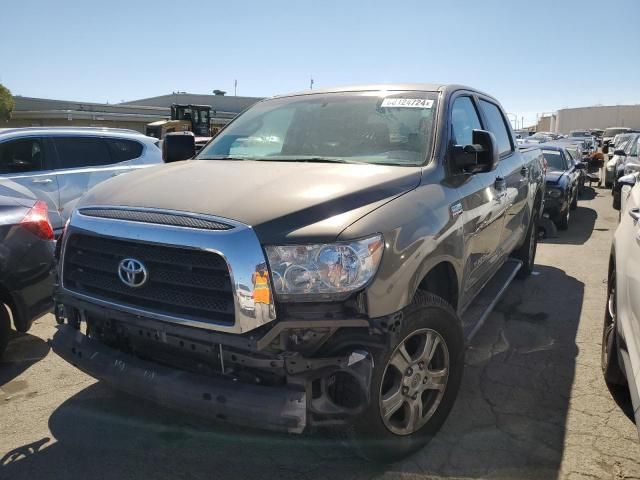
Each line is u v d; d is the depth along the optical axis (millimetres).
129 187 3090
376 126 3701
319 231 2453
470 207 3535
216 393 2457
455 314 3070
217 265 2439
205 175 3135
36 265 4176
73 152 7641
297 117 4027
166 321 2605
